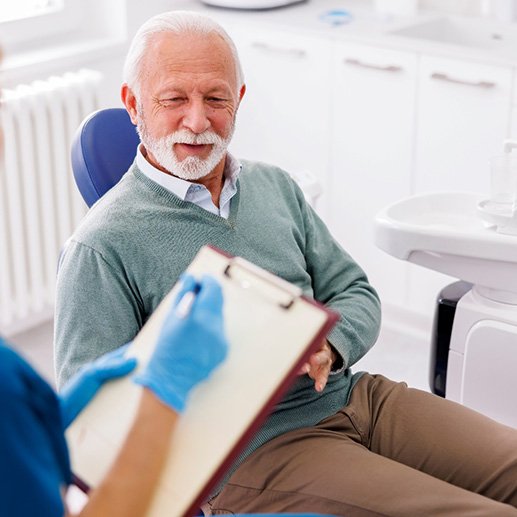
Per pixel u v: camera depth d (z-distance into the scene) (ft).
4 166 9.58
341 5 11.54
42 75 10.12
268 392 3.67
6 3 10.24
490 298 6.98
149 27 5.60
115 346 5.32
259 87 11.13
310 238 6.30
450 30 11.18
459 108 9.72
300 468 5.26
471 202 7.29
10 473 3.00
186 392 3.40
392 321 10.82
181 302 3.57
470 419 5.74
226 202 5.82
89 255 5.37
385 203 10.59
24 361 3.20
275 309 3.85
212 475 3.57
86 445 3.89
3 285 9.96
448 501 4.93
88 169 6.30
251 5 11.05
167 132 5.54
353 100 10.41
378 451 5.74
